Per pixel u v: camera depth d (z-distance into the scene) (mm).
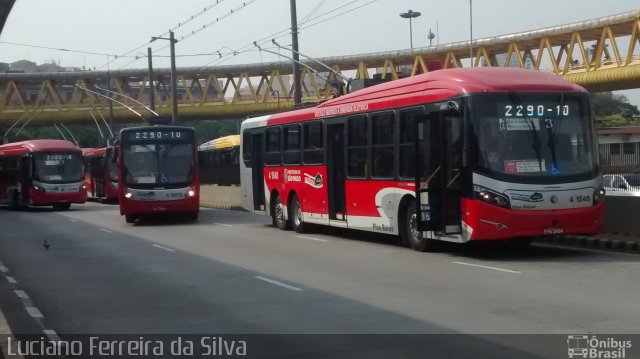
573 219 13875
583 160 14219
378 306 10086
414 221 15938
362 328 8789
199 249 17938
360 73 68188
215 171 48531
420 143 15219
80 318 10086
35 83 78938
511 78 14484
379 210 17094
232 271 13984
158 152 26562
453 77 14727
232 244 18844
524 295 10445
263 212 24203
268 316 9719
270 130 23188
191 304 10781
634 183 22641
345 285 11930
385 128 16750
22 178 38344
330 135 19391
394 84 16734
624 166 24375
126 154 26391
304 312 9898
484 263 13836
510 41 54312
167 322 9578
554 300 9992
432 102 14984
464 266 13531
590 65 48594
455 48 59406
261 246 18141
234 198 38312
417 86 15703
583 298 10062
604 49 50219
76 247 19531
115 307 10797
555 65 50594
